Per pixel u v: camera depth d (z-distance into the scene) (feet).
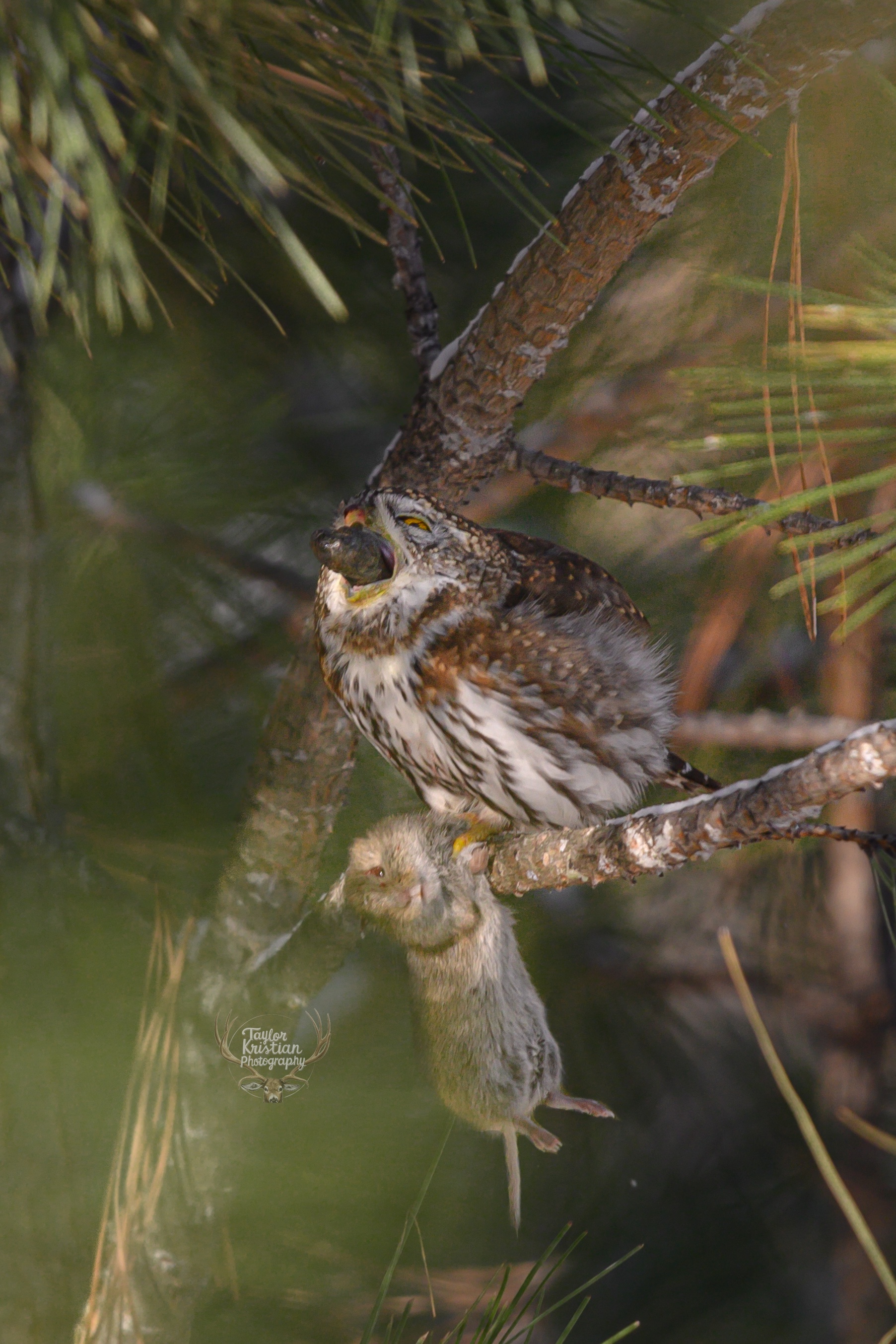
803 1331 25.84
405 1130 25.64
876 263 24.99
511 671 25.50
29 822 25.36
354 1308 25.55
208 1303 25.50
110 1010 25.29
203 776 25.77
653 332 25.70
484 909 25.35
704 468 25.57
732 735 25.62
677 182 25.18
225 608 25.91
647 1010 25.94
